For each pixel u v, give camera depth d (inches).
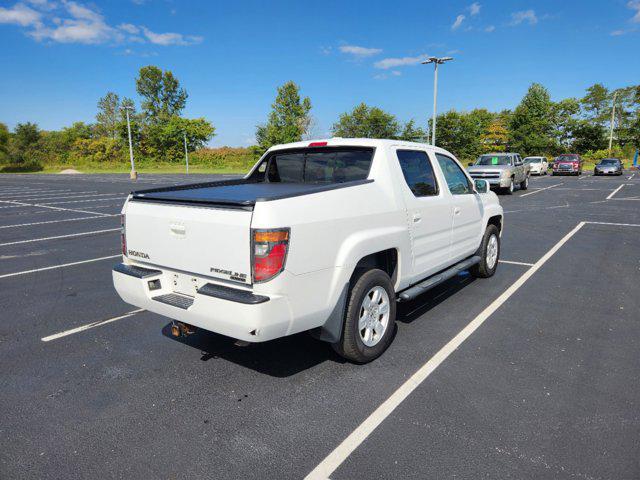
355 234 129.6
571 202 637.3
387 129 2053.4
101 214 546.3
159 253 131.6
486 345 156.2
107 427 111.2
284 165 183.5
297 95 2214.6
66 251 328.8
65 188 1023.0
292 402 121.3
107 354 154.5
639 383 128.3
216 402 122.2
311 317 119.3
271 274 107.3
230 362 147.1
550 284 231.3
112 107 3545.8
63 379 136.8
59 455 100.4
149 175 1793.8
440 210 177.5
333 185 128.3
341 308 127.0
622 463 94.0
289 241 109.1
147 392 128.3
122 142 2819.9
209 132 2896.2
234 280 113.1
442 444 101.3
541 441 101.9
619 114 2785.4
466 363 142.5
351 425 109.7
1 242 365.4
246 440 104.8
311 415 114.7
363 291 135.0
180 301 125.5
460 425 108.6
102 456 99.8
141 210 135.6
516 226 427.8
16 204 672.4
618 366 139.1
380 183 146.2
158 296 131.2
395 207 147.4
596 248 322.0
